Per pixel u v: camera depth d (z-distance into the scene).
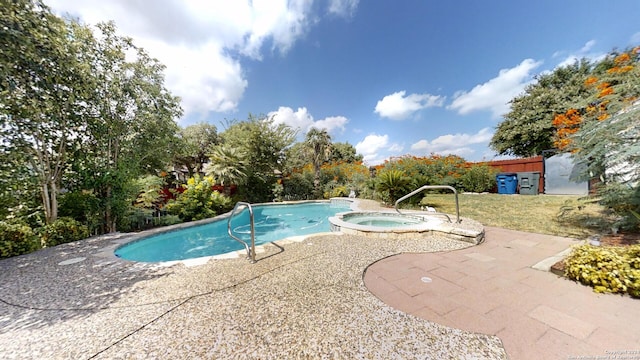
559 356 1.48
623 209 3.80
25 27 3.75
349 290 2.42
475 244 3.88
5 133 4.69
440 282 2.60
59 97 4.90
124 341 1.73
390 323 1.84
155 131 7.14
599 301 2.11
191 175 16.55
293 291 2.41
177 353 1.58
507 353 1.51
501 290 2.38
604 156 3.69
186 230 6.63
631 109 3.43
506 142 14.02
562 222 4.95
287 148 13.12
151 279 2.85
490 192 11.10
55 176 5.43
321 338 1.68
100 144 6.31
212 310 2.10
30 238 4.28
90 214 5.92
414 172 10.53
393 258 3.37
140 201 7.25
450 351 1.53
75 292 2.57
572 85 11.80
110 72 6.16
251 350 1.58
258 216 9.41
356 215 6.54
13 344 1.75
